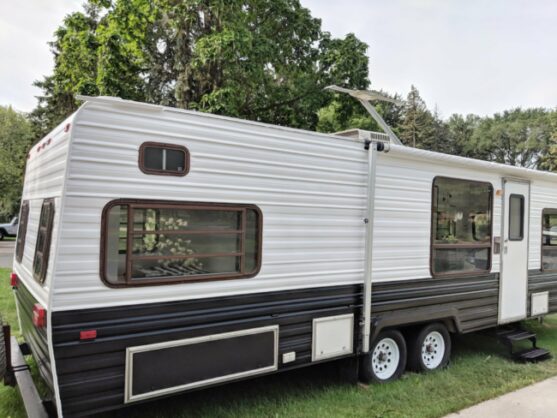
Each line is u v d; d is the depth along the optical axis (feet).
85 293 8.36
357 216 12.72
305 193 11.58
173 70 32.01
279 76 36.06
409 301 13.92
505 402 12.62
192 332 9.66
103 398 8.52
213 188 10.00
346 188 12.45
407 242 13.89
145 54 31.96
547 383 14.20
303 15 34.32
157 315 9.19
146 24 29.48
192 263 9.75
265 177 10.85
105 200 8.60
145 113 9.08
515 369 15.51
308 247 11.64
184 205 9.57
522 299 17.84
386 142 13.38
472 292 15.80
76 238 8.28
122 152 8.80
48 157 10.19
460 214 15.53
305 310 11.59
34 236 11.14
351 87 34.94
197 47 26.86
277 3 32.60
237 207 10.37
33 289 10.11
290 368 11.28
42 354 8.85
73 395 8.20
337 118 36.88
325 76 35.09
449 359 15.98
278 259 11.09
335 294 12.21
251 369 10.55
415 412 11.63
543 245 18.92
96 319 8.48
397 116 141.49
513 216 17.51
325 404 11.93
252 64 28.25
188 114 9.64
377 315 13.16
